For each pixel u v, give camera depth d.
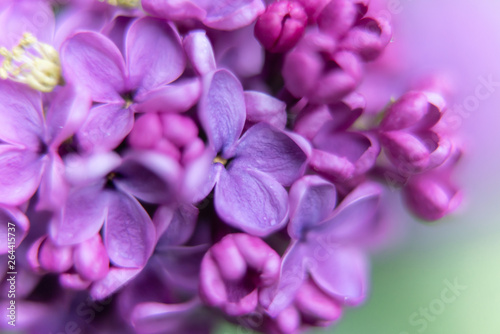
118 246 0.14
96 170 0.13
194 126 0.13
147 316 0.14
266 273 0.13
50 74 0.14
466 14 0.16
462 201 0.15
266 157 0.14
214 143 0.14
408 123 0.14
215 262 0.13
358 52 0.14
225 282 0.13
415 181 0.15
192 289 0.14
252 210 0.14
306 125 0.14
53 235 0.13
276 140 0.14
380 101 0.15
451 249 0.17
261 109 0.14
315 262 0.14
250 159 0.14
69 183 0.13
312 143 0.14
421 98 0.14
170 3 0.14
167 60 0.14
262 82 0.14
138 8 0.14
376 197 0.14
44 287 0.14
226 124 0.14
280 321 0.14
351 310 0.17
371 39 0.14
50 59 0.14
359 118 0.14
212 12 0.14
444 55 0.16
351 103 0.14
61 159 0.13
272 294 0.13
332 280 0.14
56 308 0.14
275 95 0.14
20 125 0.14
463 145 0.15
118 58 0.14
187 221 0.14
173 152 0.13
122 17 0.14
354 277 0.14
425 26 0.16
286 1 0.14
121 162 0.13
